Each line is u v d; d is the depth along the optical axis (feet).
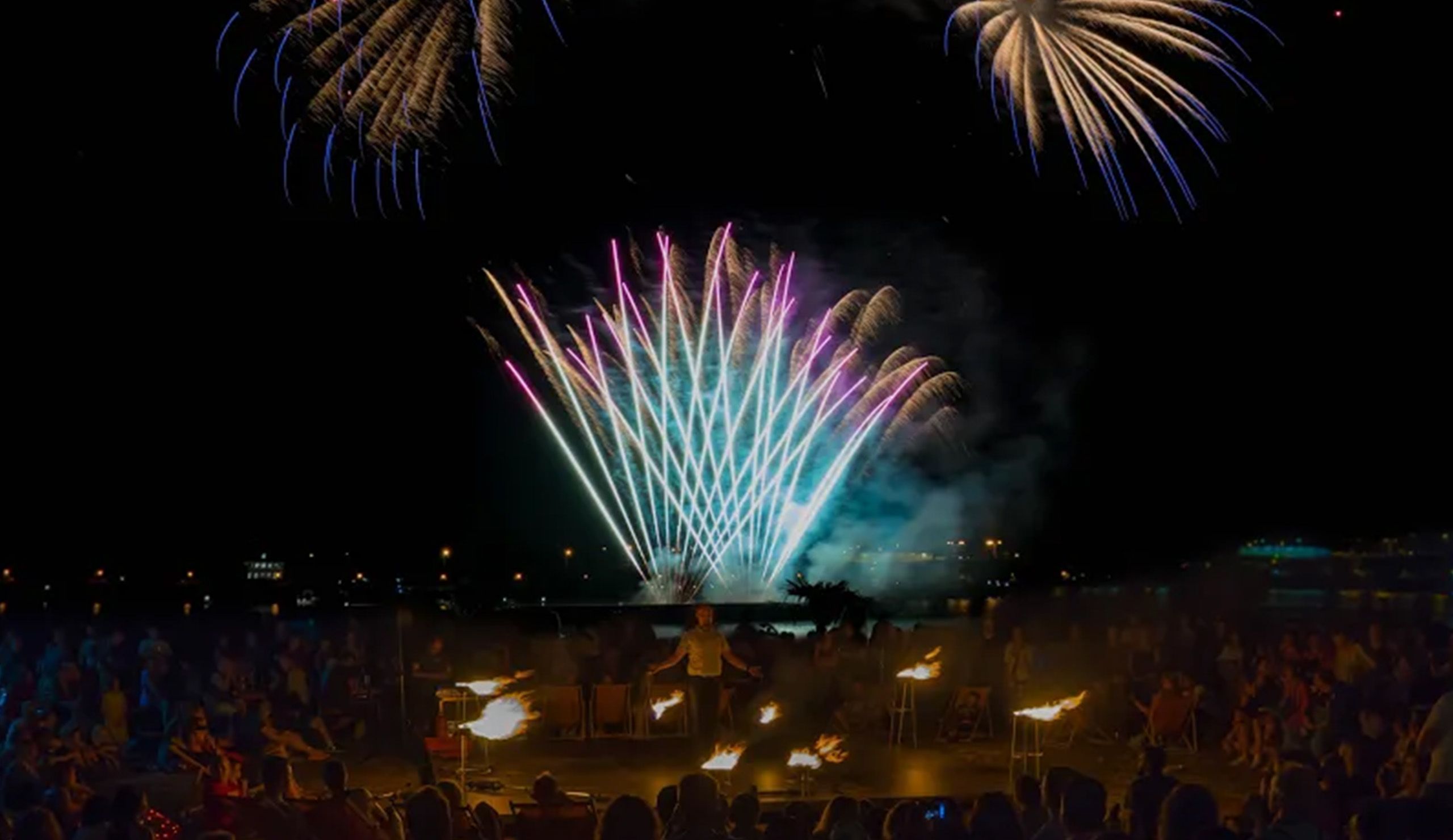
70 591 146.41
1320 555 177.58
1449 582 142.51
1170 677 66.49
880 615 119.75
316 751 59.52
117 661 69.46
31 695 62.85
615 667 70.64
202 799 40.63
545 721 67.41
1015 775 58.08
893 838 28.86
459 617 83.76
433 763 58.23
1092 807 27.02
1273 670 64.34
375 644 70.28
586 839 33.50
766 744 64.59
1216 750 65.98
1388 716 47.14
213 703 61.36
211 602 140.87
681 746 65.92
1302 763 34.04
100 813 31.91
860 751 65.26
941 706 69.97
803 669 69.10
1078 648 73.26
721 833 29.40
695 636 60.80
